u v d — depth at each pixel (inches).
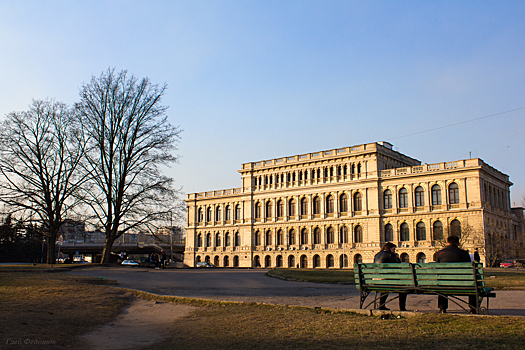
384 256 620.1
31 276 1282.0
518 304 676.7
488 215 3117.6
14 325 512.4
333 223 3654.0
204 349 433.1
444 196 3181.6
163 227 2204.7
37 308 635.5
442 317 501.4
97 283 1144.8
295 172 3944.4
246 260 4131.4
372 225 3430.1
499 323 455.2
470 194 3080.7
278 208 4018.2
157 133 2212.1
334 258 3607.3
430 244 3171.8
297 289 1031.0
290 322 531.5
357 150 3572.8
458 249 564.4
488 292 521.0
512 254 3282.5
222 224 4414.4
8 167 2047.2
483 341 395.9
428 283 540.4
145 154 2158.0
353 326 490.3
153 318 644.1
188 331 529.7
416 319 510.3
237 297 823.1
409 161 3919.8
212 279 1393.9
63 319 583.2
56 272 1638.8
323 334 463.8
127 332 546.3
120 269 1903.3
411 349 390.9
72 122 2098.9
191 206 4682.6
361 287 587.2
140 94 2188.7
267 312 607.2
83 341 487.8
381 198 3444.9
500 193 3472.0
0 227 2043.6
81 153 2117.4
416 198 3309.5
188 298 764.0
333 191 3676.2
